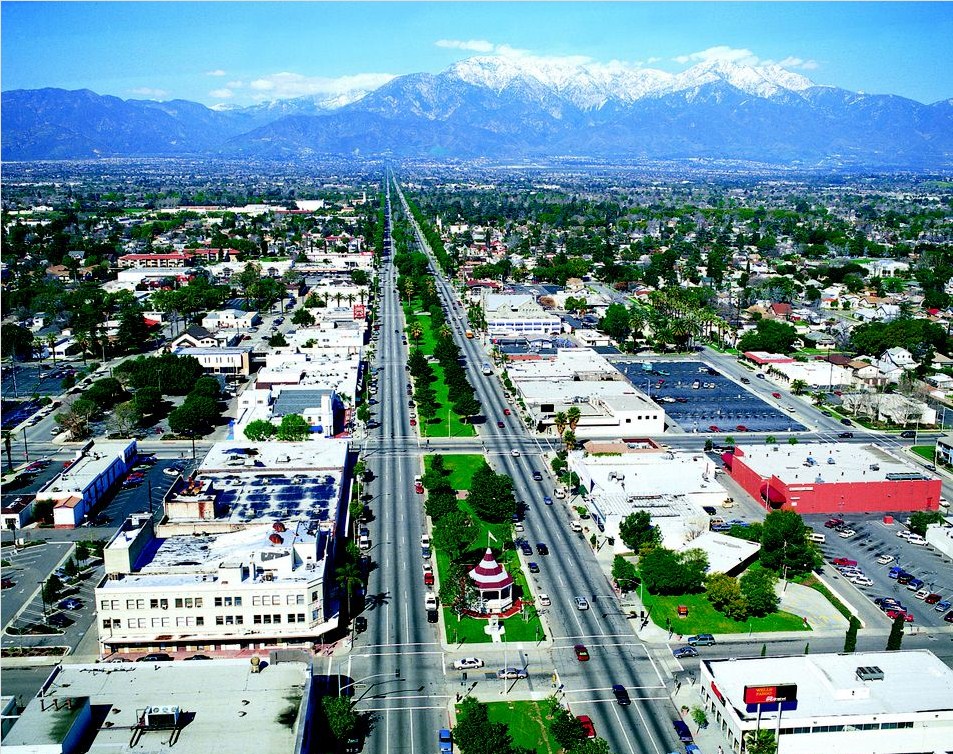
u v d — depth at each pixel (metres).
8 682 165.12
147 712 134.88
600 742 141.38
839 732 147.12
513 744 149.62
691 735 151.75
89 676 149.50
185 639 175.12
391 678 168.88
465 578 199.75
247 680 149.25
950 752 147.88
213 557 189.88
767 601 192.12
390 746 148.88
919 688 154.88
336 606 187.75
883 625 189.75
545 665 173.75
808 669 161.38
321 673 170.38
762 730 145.00
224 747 131.00
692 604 198.50
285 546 190.62
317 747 148.25
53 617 189.00
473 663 172.75
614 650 179.25
